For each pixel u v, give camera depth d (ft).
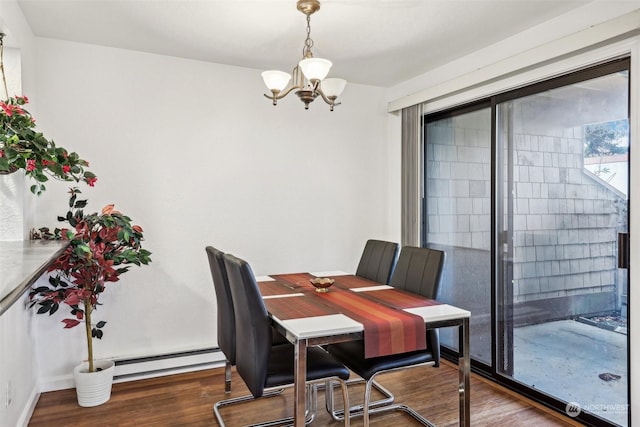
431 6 7.95
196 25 8.85
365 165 13.34
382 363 7.27
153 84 10.57
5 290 2.95
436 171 12.30
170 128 10.77
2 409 6.73
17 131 5.19
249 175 11.69
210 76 11.18
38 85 9.55
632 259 7.28
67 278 9.29
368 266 10.34
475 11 8.16
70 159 6.08
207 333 11.19
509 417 8.34
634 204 7.24
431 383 10.04
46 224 9.61
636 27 6.80
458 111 11.42
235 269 6.55
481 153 10.71
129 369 10.09
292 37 9.45
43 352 9.60
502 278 10.12
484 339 10.65
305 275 10.49
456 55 10.62
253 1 7.79
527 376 9.46
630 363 7.32
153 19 8.58
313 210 12.57
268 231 11.96
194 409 8.69
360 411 8.64
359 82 13.01
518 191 9.69
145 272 10.56
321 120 12.65
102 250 8.71
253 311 6.39
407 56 10.66
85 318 9.30
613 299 7.78
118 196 10.29
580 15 7.98
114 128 10.22
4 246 6.77
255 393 6.41
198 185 11.09
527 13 8.25
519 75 9.29
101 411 8.59
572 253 8.50
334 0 7.70
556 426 7.98
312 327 6.18
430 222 12.56
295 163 12.30
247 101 11.63
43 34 9.38
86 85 9.96
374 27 8.90
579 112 8.32
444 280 11.98
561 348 8.71
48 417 8.35
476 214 10.85
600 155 7.96
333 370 6.80
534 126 9.27
